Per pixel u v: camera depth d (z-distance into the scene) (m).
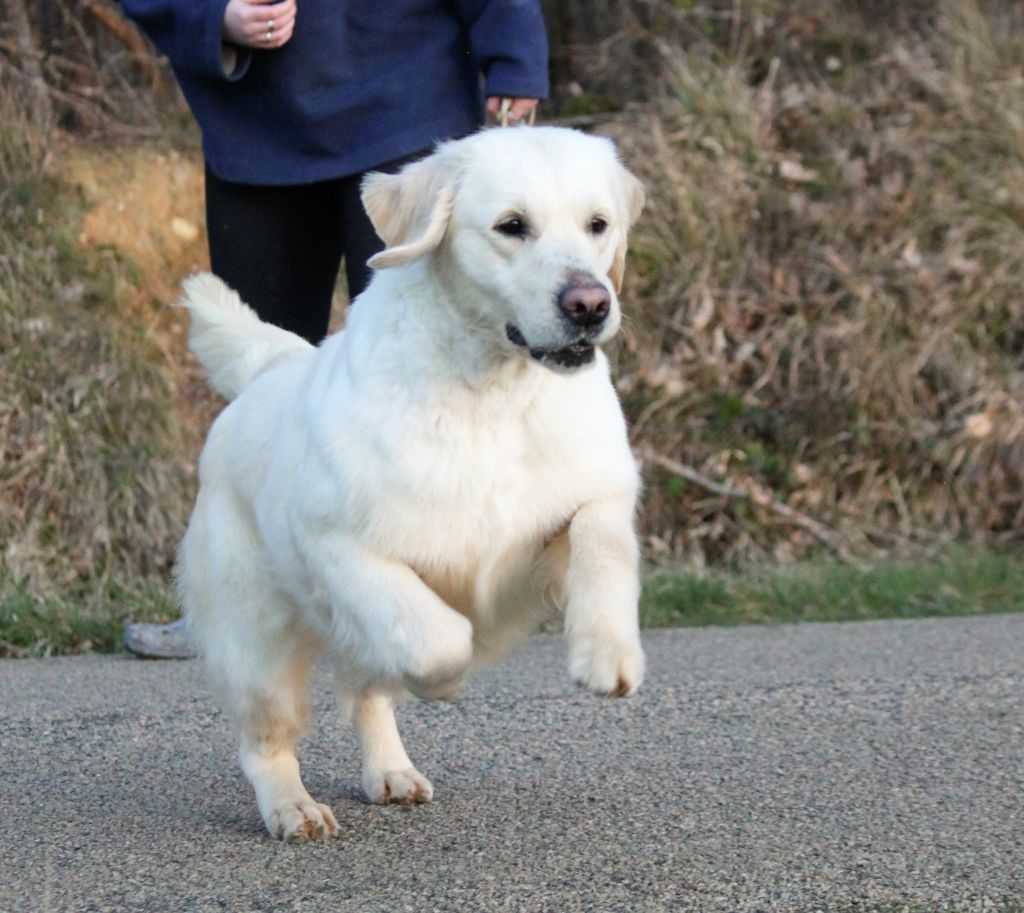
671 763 7.09
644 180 16.22
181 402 14.45
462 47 8.73
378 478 5.68
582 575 5.64
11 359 13.68
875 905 5.03
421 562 5.80
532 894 5.20
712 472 14.67
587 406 5.89
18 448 13.23
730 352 15.44
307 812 6.05
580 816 6.21
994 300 15.70
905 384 15.16
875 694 8.46
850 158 16.77
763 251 16.00
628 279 15.53
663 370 14.99
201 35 8.28
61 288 14.43
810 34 18.12
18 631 11.23
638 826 6.03
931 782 6.62
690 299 15.48
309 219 8.85
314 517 5.81
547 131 6.24
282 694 6.45
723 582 12.91
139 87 16.45
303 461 5.96
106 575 12.65
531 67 8.48
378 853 5.78
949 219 16.09
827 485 14.78
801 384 15.25
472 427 5.73
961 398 15.22
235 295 7.44
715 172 16.23
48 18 16.08
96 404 13.63
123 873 5.58
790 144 16.88
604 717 8.06
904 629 10.97
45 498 13.04
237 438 6.66
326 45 8.39
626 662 5.42
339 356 6.10
